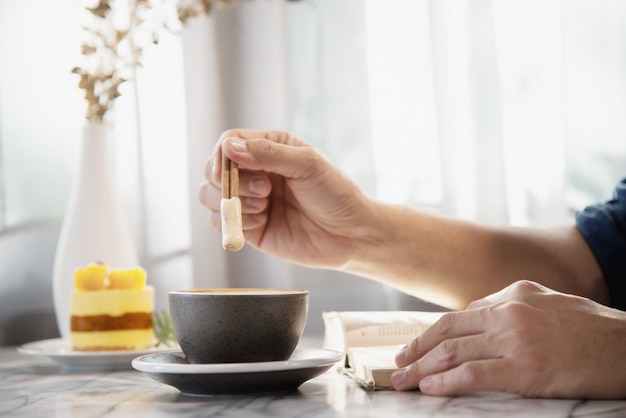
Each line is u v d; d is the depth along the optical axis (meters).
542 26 1.78
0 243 1.63
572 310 0.89
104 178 1.32
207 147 1.69
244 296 0.90
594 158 1.82
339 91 1.74
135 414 0.85
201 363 0.92
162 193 1.67
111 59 1.44
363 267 1.21
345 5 1.74
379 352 0.99
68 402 0.92
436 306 1.74
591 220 1.25
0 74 1.64
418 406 0.85
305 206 1.14
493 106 1.77
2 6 1.64
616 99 1.82
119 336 1.17
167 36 1.67
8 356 1.31
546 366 0.86
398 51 1.76
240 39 1.72
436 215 1.24
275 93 1.72
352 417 0.82
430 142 1.77
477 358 0.88
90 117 1.36
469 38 1.77
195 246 1.68
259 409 0.85
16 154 1.64
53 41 1.65
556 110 1.77
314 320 1.72
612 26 1.82
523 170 1.77
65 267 1.30
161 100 1.67
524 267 1.23
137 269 1.20
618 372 0.86
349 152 1.74
